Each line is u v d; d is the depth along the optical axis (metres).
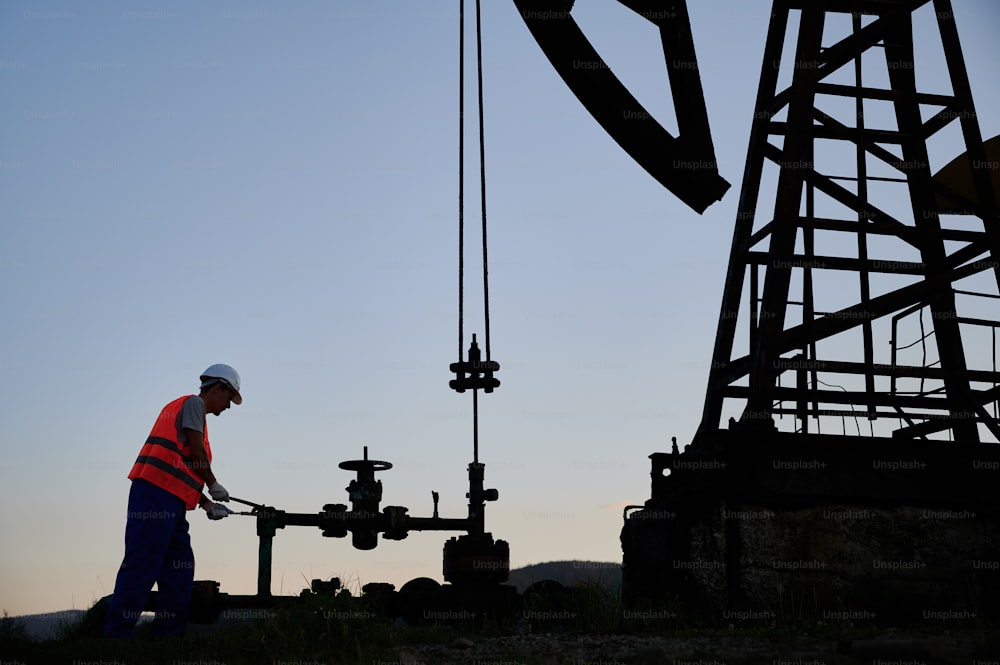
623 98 8.02
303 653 5.57
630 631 6.55
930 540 7.02
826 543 6.90
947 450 7.30
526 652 5.61
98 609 6.80
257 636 5.88
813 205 8.15
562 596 7.38
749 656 4.85
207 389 7.30
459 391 8.22
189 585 6.88
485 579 7.65
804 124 7.86
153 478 6.64
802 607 6.75
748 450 7.11
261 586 7.43
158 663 5.43
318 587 6.74
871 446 7.23
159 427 6.82
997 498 7.28
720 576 6.78
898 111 8.88
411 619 7.49
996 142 8.84
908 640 4.77
